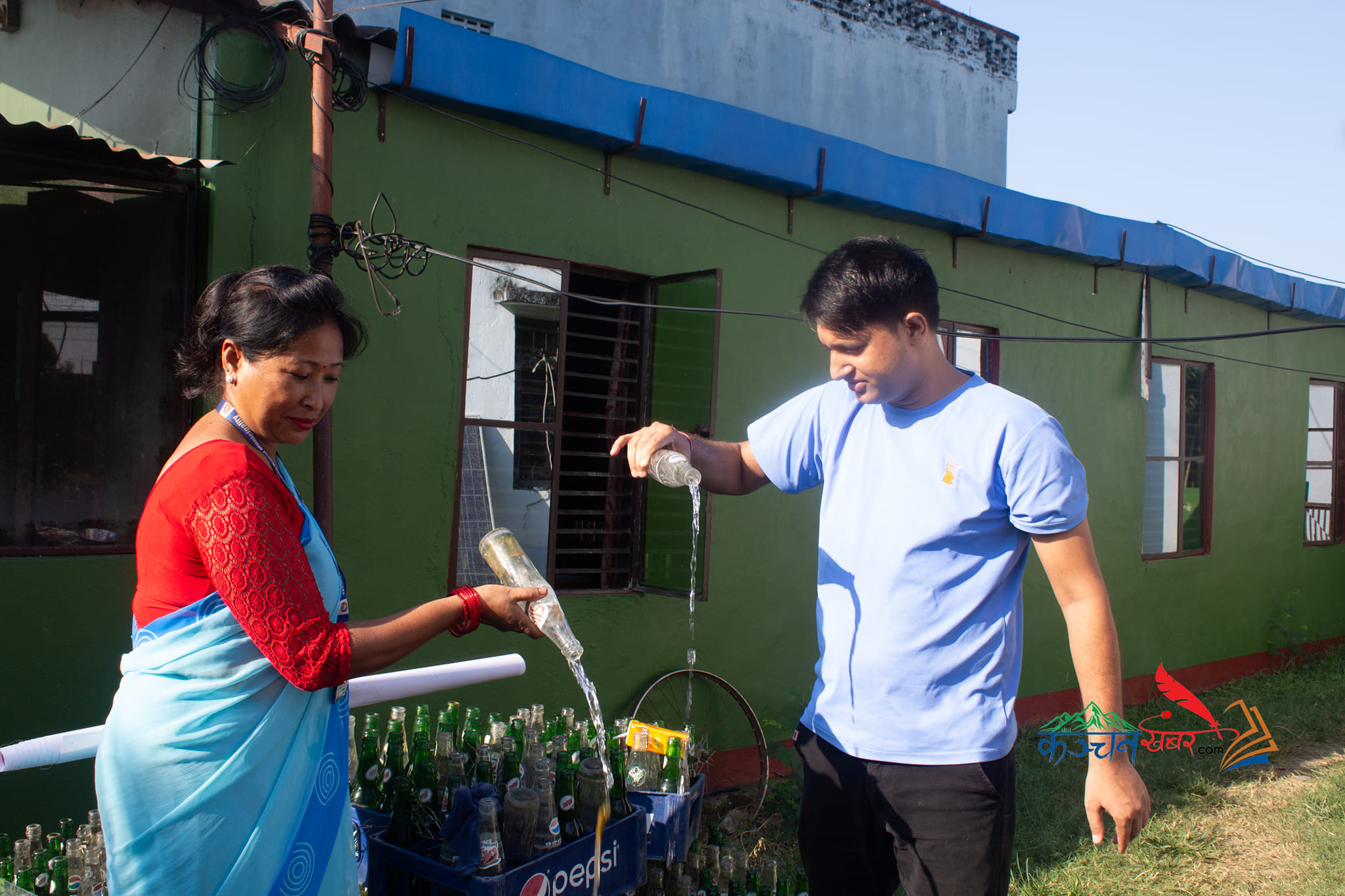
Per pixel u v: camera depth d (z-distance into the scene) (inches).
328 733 62.9
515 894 74.8
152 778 55.9
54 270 138.8
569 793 88.7
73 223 139.9
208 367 60.0
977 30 392.5
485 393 180.4
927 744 74.0
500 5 270.5
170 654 56.2
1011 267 270.5
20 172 135.9
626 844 87.7
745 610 214.2
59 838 87.4
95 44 143.4
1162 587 313.6
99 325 142.0
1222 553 339.6
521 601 67.6
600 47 290.8
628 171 196.1
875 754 76.1
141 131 145.6
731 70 318.7
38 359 138.3
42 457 138.7
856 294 71.5
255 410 58.6
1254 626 354.0
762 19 326.0
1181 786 216.5
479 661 91.4
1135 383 304.7
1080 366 288.7
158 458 146.3
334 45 139.0
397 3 158.9
